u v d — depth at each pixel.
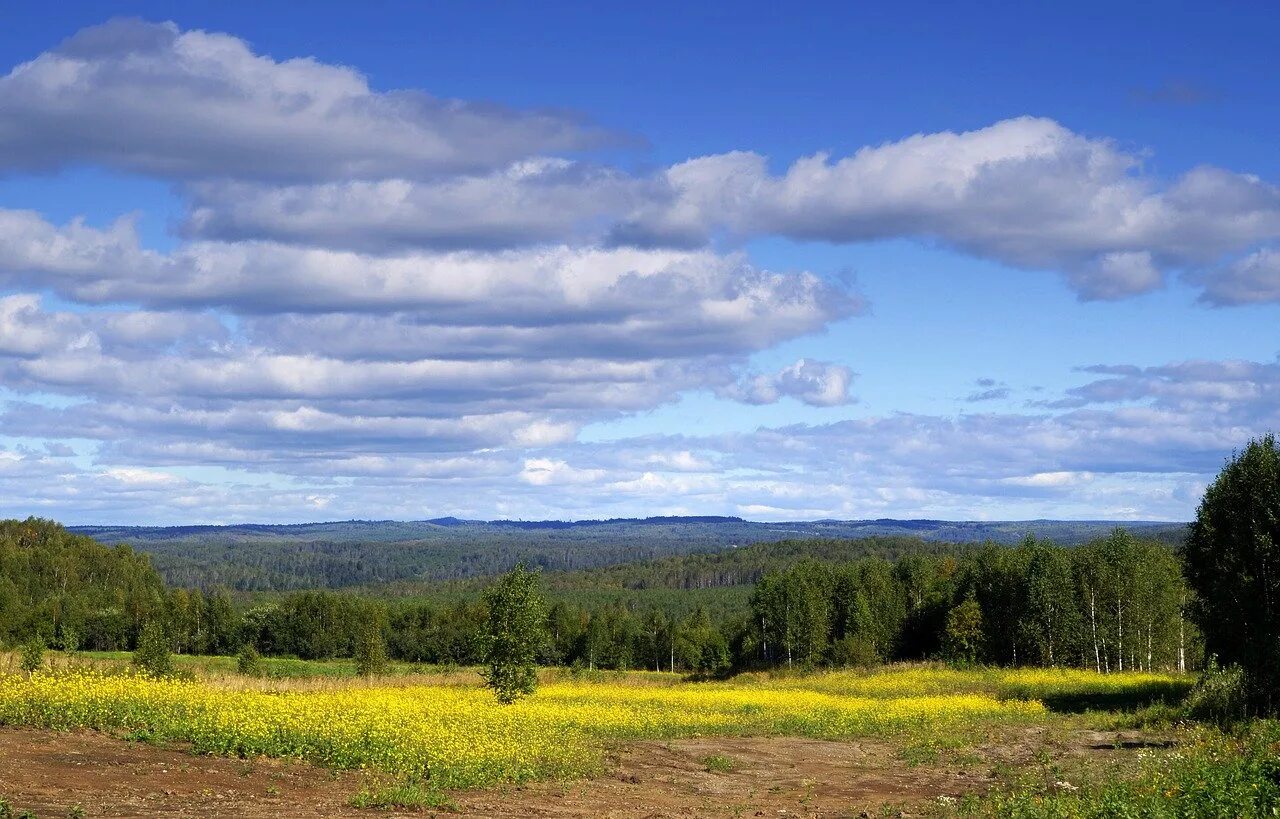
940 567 117.75
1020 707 46.00
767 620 105.38
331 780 20.66
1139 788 18.66
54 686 26.78
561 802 20.92
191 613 129.88
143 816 15.73
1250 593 41.00
